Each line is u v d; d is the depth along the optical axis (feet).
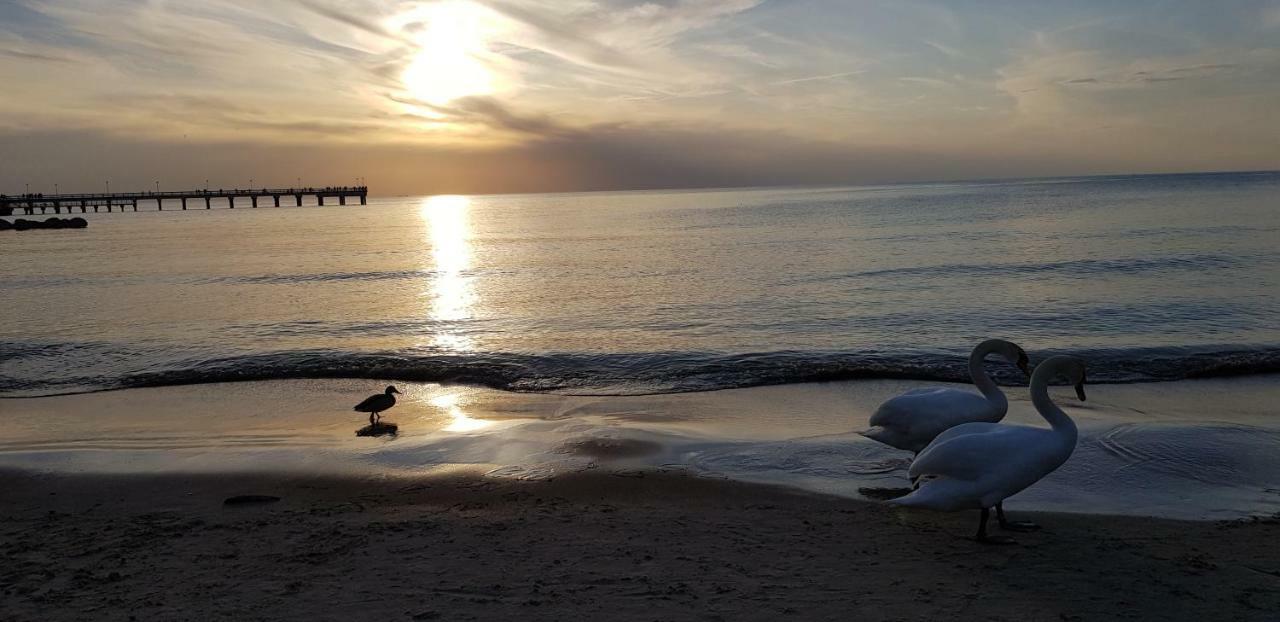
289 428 37.52
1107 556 21.22
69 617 18.20
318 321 70.54
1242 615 17.70
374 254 150.71
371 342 60.75
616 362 51.19
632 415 39.32
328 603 18.63
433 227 266.57
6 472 30.48
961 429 23.07
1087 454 30.40
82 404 43.04
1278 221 163.53
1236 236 132.67
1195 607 18.11
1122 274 91.50
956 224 191.42
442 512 25.43
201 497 27.50
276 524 24.41
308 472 30.04
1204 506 25.58
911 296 79.77
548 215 372.38
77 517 25.55
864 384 45.55
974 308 71.46
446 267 121.60
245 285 100.73
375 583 19.75
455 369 49.83
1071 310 69.05
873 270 101.86
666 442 33.27
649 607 18.13
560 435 34.32
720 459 31.01
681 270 108.58
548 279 102.37
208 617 18.03
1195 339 56.13
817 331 62.69
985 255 116.16
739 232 189.67
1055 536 22.84
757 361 50.31
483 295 87.56
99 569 21.04
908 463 30.22
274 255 150.10
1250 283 81.51
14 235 237.66
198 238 209.87
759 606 18.16
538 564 20.85
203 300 85.87
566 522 24.26
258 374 49.39
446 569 20.57
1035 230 161.99
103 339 62.28
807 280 94.07
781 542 22.43
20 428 38.17
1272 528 23.38
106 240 205.87
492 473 29.63
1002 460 21.08
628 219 292.81
